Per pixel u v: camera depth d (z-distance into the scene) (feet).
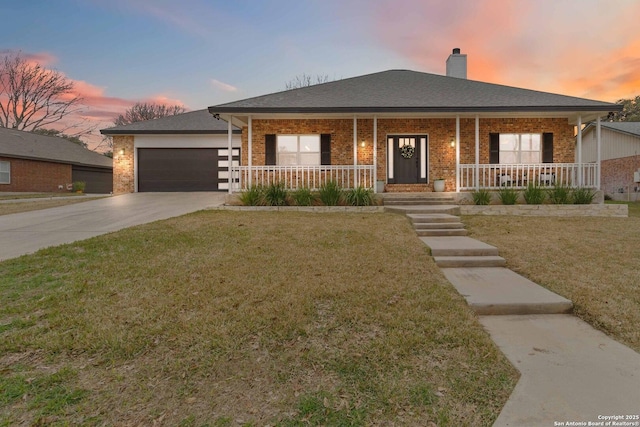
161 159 52.01
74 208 33.58
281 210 32.45
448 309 10.65
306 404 6.43
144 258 15.38
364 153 40.37
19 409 6.18
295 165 39.11
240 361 7.77
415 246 18.52
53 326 9.11
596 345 8.86
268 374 7.33
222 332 8.90
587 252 17.56
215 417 6.06
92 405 6.31
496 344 8.89
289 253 16.70
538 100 36.40
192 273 13.48
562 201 33.17
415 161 40.73
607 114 35.53
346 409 6.32
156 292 11.53
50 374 7.17
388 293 11.80
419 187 40.14
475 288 12.80
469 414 6.23
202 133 51.19
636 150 58.70
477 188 35.32
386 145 40.60
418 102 36.27
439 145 40.24
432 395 6.74
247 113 35.32
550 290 12.48
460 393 6.82
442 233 22.66
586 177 38.81
